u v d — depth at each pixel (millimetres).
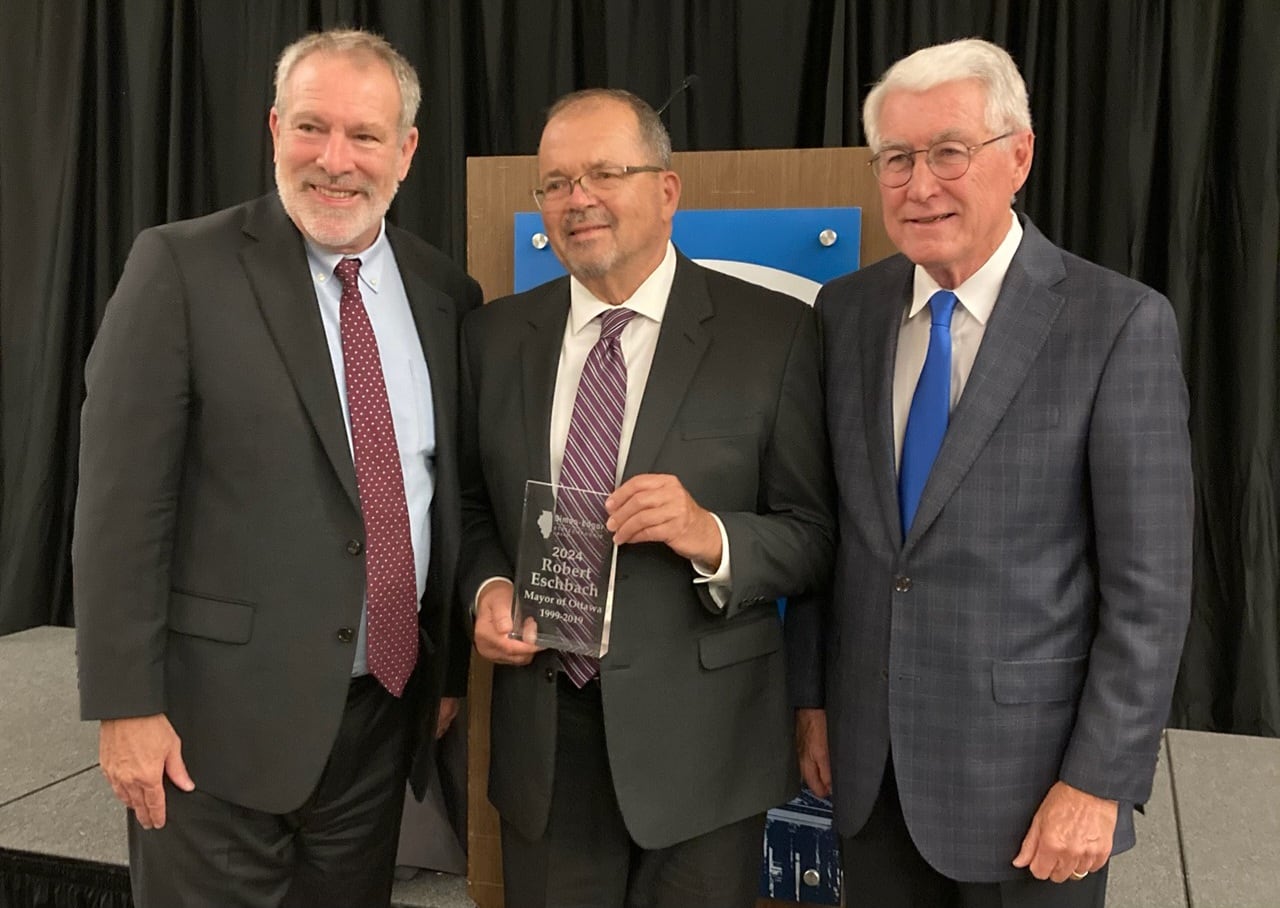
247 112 3299
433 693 1400
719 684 1276
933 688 1180
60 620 3629
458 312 1545
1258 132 2627
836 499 1363
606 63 2889
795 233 1739
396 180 1336
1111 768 1081
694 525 1182
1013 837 1157
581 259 1270
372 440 1299
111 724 1211
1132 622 1091
